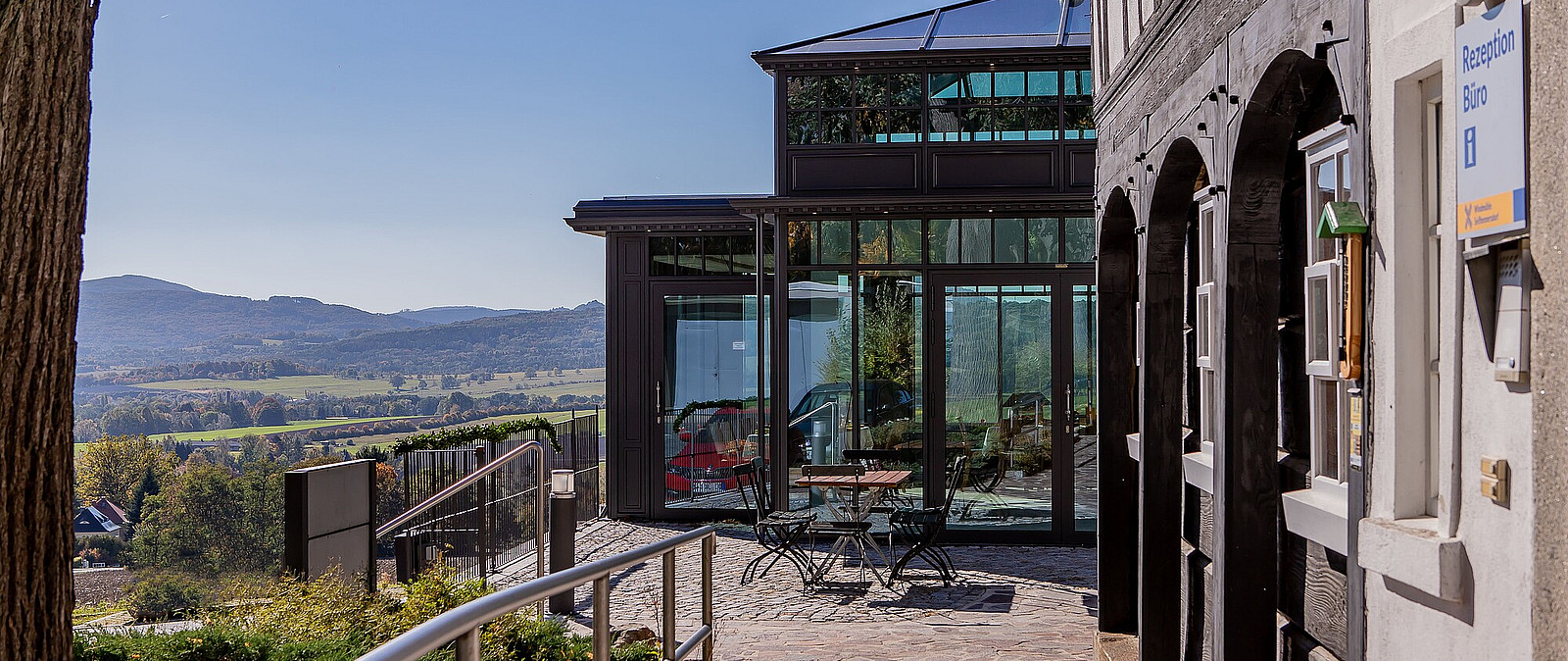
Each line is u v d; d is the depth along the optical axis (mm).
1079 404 12586
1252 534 4301
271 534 13156
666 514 14922
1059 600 9781
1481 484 2289
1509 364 2168
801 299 12836
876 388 12781
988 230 12688
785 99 13000
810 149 12898
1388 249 2781
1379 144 2844
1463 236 2367
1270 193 4199
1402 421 2758
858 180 12883
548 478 13266
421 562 9742
